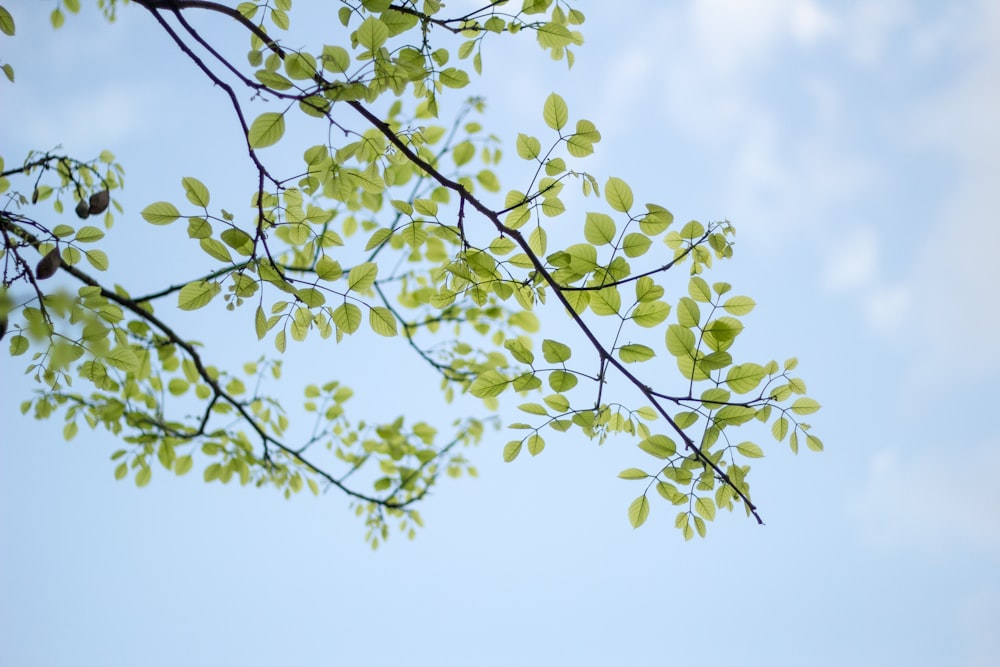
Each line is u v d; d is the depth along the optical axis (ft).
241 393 14.98
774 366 9.68
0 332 9.29
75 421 13.57
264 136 8.92
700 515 9.91
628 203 9.36
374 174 9.46
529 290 9.70
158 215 8.97
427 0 9.51
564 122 9.35
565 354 9.44
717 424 9.53
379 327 9.30
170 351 13.44
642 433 10.01
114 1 12.56
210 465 14.29
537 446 9.80
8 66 9.61
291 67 8.72
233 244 9.02
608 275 9.41
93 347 9.61
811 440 9.74
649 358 9.47
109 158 12.11
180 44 8.71
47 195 12.06
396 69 8.87
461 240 9.52
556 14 10.27
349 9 9.17
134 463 13.73
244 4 9.62
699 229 9.61
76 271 10.82
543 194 9.51
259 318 9.11
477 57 10.12
